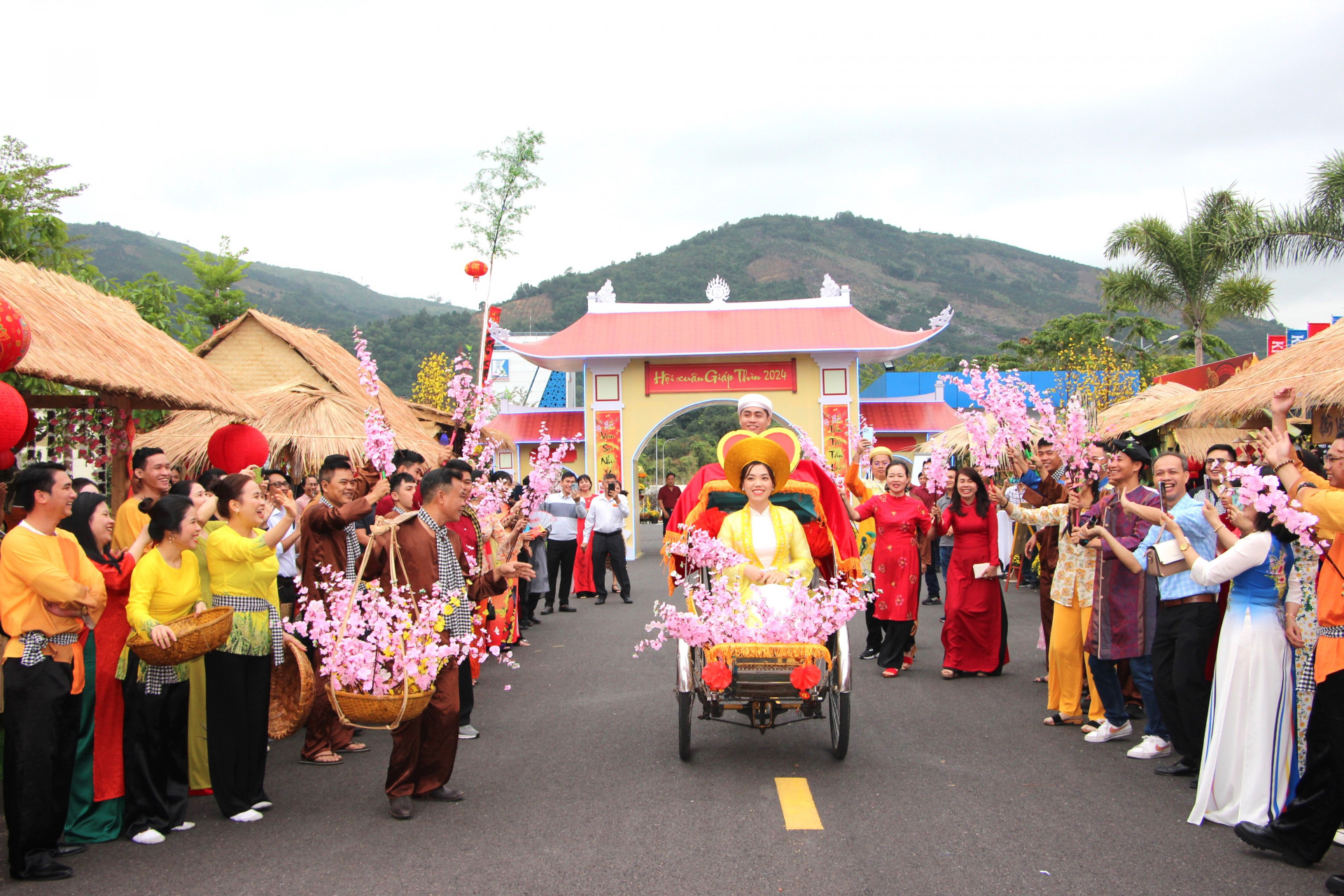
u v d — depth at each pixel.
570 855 4.98
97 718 5.31
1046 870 4.73
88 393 9.78
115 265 162.75
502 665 10.53
